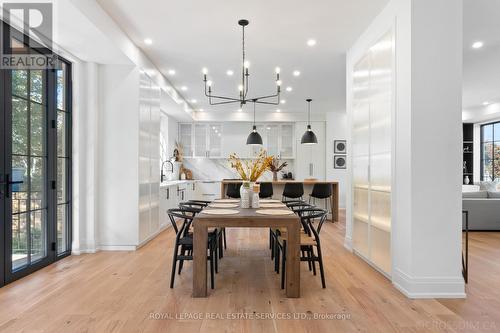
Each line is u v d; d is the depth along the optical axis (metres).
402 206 2.83
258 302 2.58
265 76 5.53
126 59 4.03
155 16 3.41
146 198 4.68
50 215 3.59
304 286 2.95
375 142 3.46
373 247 3.51
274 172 7.68
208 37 3.95
